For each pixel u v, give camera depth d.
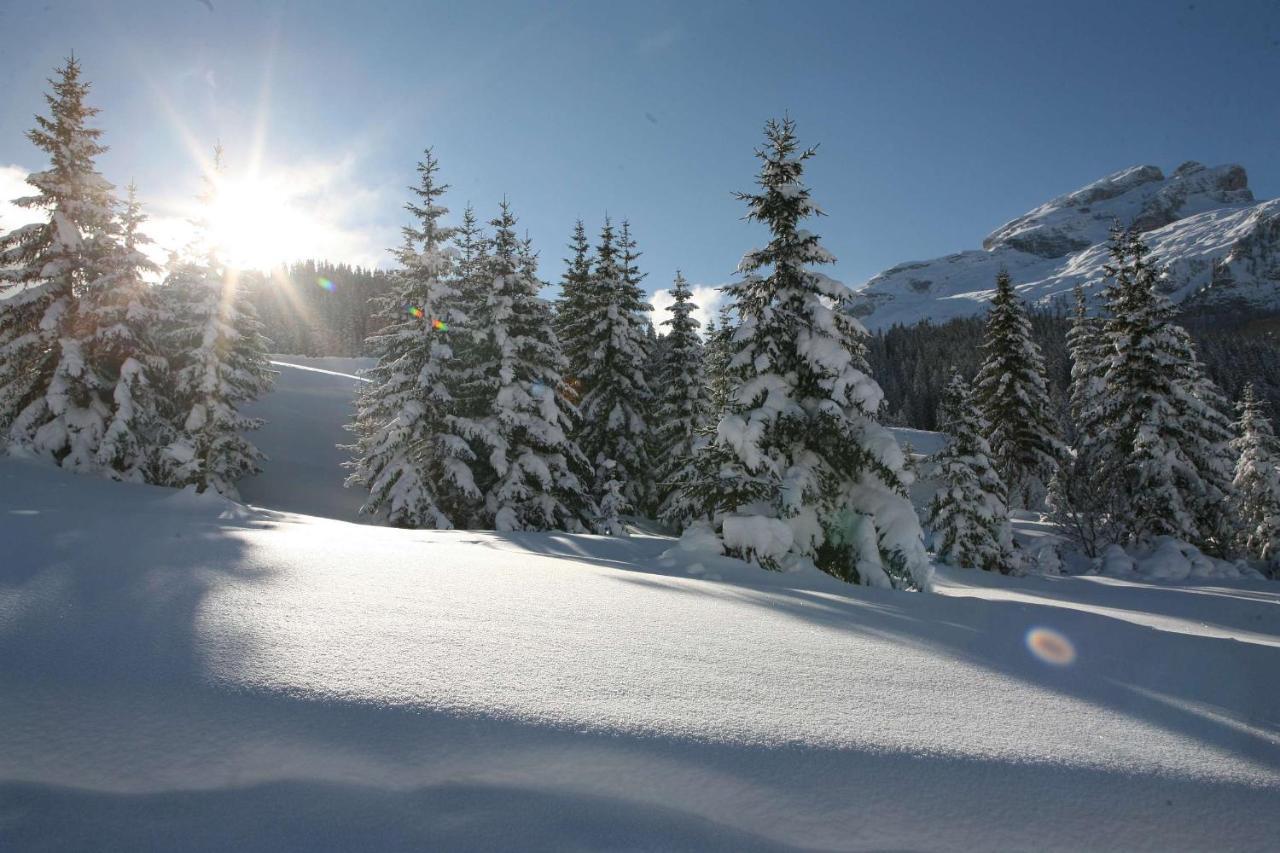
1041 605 8.50
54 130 22.38
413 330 21.84
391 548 8.13
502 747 2.50
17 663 2.92
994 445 30.30
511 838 2.04
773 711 3.03
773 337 12.99
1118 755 2.82
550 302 24.12
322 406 40.50
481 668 3.30
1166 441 23.84
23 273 21.38
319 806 2.13
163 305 23.53
